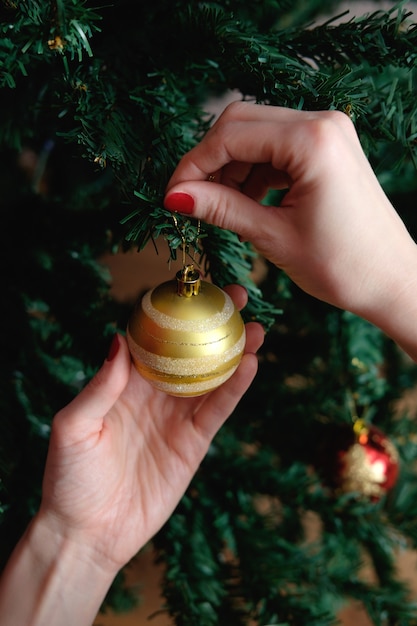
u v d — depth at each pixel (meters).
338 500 0.59
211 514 0.59
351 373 0.66
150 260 1.06
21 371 0.55
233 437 0.69
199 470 0.62
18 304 0.54
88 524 0.49
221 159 0.40
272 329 0.68
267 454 0.67
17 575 0.49
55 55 0.41
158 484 0.52
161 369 0.39
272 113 0.39
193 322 0.39
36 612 0.48
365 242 0.41
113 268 1.04
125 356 0.44
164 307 0.39
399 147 0.56
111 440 0.50
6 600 0.48
